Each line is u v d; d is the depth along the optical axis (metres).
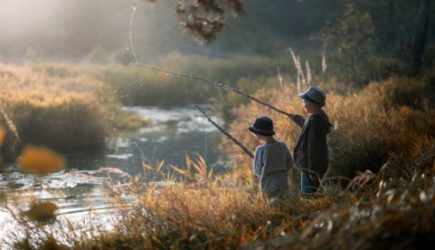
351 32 25.31
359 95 16.05
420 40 22.80
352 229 5.13
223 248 6.63
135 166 14.91
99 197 11.12
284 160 8.73
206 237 6.95
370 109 14.05
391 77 18.86
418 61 22.67
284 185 8.66
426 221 4.98
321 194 8.08
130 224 7.61
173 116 24.11
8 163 14.24
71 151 16.44
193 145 18.14
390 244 5.02
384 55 24.45
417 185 7.05
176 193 7.71
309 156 9.29
